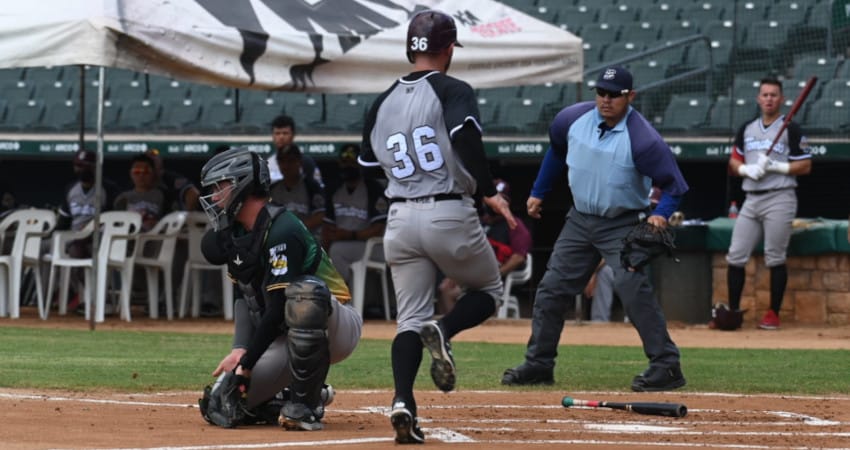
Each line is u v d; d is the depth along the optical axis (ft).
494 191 42.09
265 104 171.73
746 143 110.83
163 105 173.47
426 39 43.68
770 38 171.32
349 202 115.44
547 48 109.70
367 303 120.67
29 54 89.51
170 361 72.90
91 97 175.63
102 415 46.47
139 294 124.88
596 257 63.16
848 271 115.85
